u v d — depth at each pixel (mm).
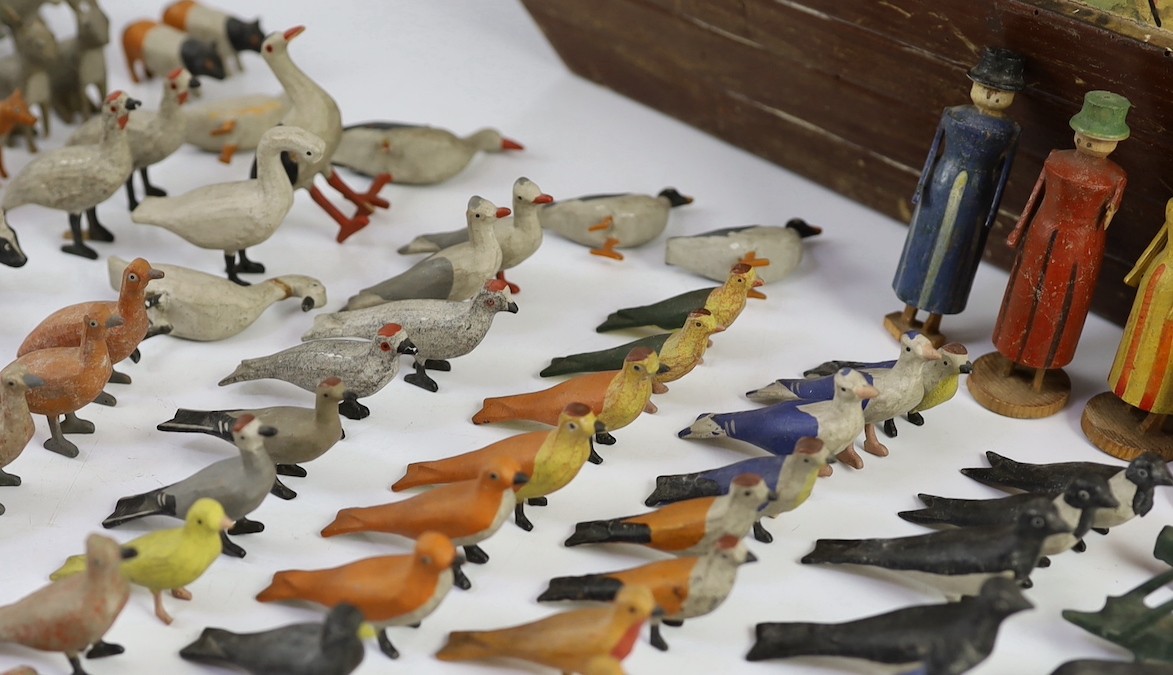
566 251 3682
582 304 3455
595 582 2455
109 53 4531
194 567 2369
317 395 2691
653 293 3520
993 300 3559
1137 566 2730
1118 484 2650
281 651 2250
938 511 2775
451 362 3203
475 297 3047
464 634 2365
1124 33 2805
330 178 3662
